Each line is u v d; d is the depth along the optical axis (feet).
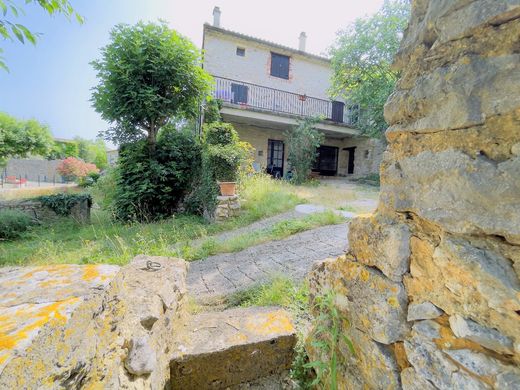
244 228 15.08
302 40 40.19
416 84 2.65
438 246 2.30
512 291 1.76
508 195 1.81
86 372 2.07
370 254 3.02
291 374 4.37
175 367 4.26
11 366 1.44
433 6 2.50
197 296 7.73
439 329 2.27
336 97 39.45
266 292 7.14
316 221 13.87
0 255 12.73
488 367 1.87
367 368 2.96
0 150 50.72
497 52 1.94
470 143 2.08
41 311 1.93
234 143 19.66
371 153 36.35
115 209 19.35
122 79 17.90
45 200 20.56
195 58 20.07
